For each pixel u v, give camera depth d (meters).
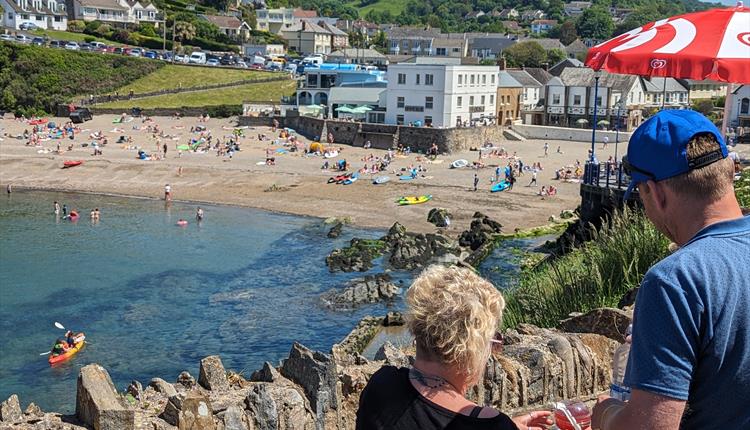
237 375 11.42
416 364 5.07
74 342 39.47
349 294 48.75
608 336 12.73
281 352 40.12
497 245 61.66
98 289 50.53
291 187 86.75
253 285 52.44
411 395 4.87
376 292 49.00
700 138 4.80
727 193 4.83
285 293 50.62
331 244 65.00
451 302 4.90
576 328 13.24
